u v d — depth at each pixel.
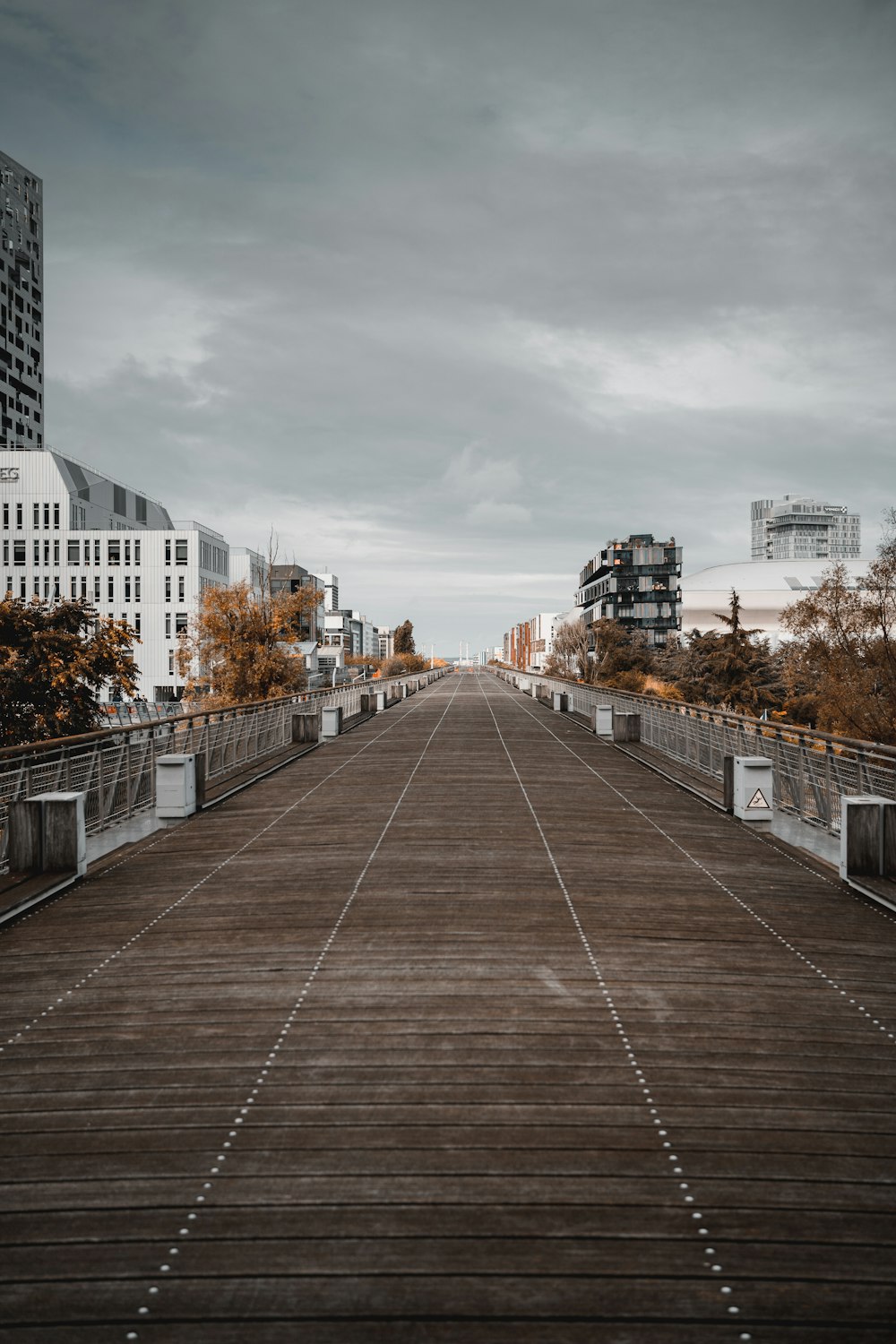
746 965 6.36
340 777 15.94
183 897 8.09
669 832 10.98
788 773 12.24
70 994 5.79
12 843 8.52
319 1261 3.23
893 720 35.25
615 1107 4.34
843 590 36.75
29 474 72.06
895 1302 3.06
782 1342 2.89
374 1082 4.57
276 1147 3.98
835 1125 4.19
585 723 29.48
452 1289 3.10
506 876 8.80
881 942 6.91
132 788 12.06
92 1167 3.83
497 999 5.70
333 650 108.25
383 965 6.32
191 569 71.81
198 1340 2.87
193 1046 5.01
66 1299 3.05
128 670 23.81
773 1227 3.44
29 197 99.94
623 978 6.07
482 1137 4.05
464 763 17.95
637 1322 2.96
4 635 22.27
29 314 99.12
